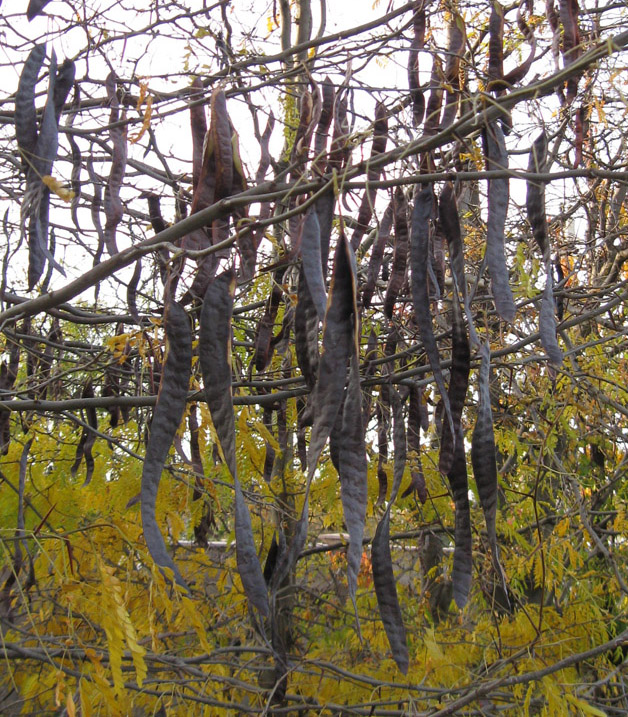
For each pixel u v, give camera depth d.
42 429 3.89
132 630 1.73
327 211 1.48
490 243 1.57
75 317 3.03
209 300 1.35
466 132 1.65
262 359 2.42
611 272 4.55
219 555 4.80
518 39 3.44
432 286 2.38
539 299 3.48
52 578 3.52
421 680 4.01
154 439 1.36
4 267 2.38
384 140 2.29
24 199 2.02
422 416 3.48
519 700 3.85
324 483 4.17
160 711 3.74
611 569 5.02
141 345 2.54
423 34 2.60
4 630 3.19
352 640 4.97
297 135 2.34
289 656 4.50
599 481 5.88
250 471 3.77
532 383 4.77
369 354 3.01
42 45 2.14
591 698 3.86
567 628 4.34
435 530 4.82
